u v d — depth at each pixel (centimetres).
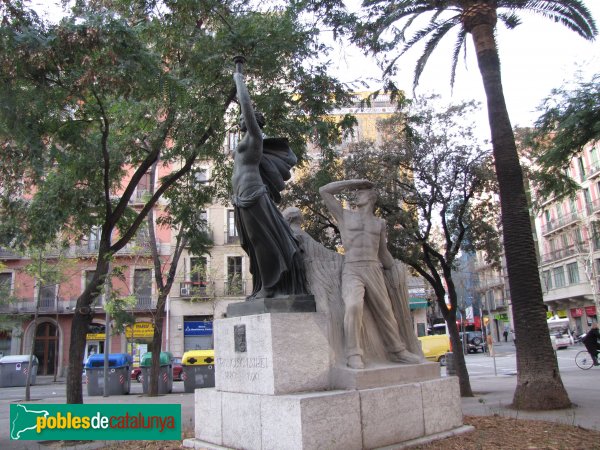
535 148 1202
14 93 857
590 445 600
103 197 1207
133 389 2248
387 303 633
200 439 620
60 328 3447
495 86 1120
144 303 3338
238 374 572
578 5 1138
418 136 1320
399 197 1395
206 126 1081
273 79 1150
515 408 985
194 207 1470
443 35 1268
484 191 1427
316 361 550
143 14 1030
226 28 1083
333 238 1530
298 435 471
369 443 520
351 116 1168
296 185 1495
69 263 2247
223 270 3478
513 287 1041
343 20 1123
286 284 593
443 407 623
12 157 960
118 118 1208
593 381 1447
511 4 1204
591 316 4350
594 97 1022
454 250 1422
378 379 561
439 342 2619
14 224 1121
